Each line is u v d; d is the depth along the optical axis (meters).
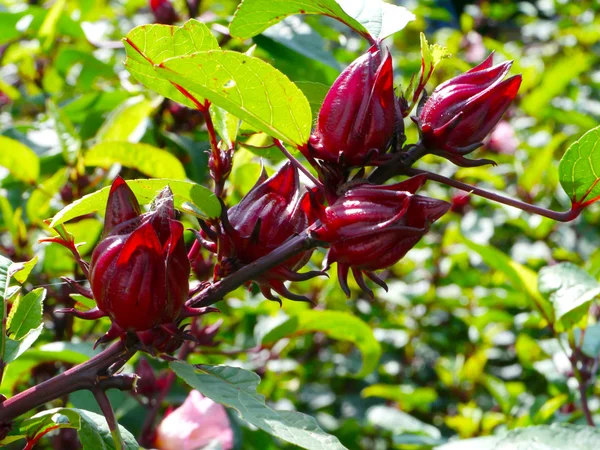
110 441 0.42
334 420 1.17
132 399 0.74
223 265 0.41
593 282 0.66
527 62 1.62
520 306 1.11
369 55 0.41
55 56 1.03
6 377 0.62
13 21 0.92
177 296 0.39
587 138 0.42
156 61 0.42
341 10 0.46
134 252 0.38
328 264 0.40
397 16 0.47
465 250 1.21
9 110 1.14
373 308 1.23
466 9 1.98
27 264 0.45
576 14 1.95
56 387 0.39
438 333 1.26
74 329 0.78
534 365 0.89
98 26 0.98
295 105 0.41
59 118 0.72
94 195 0.42
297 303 0.91
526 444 0.53
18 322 0.44
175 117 0.85
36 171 0.72
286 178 0.42
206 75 0.40
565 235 1.25
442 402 1.24
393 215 0.39
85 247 0.75
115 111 0.76
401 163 0.41
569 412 0.85
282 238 0.41
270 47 0.70
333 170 0.41
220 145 0.48
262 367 0.95
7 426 0.39
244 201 0.42
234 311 0.92
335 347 1.31
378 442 1.22
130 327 0.39
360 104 0.41
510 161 1.36
